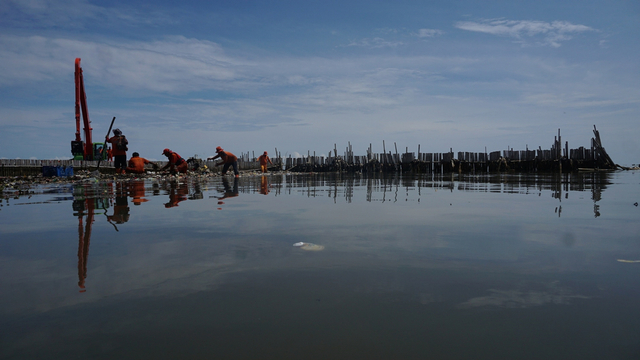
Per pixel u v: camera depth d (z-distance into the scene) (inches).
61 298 60.7
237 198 232.2
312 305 57.6
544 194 247.1
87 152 735.1
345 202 206.5
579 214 151.4
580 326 49.4
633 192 257.4
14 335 48.3
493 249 92.0
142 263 80.8
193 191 293.1
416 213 159.0
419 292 62.5
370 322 51.5
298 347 45.0
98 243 100.6
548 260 81.4
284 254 88.2
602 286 64.4
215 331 49.4
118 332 49.2
